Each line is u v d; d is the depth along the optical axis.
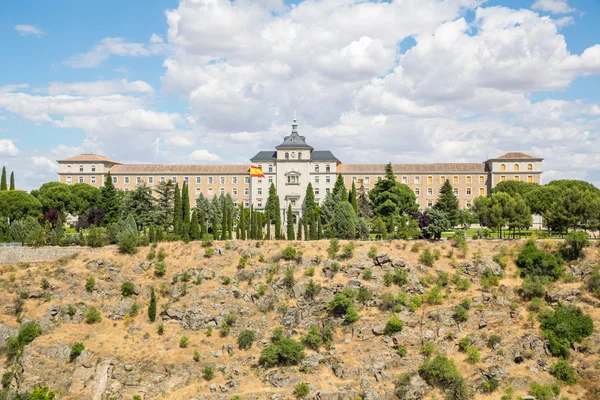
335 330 103.19
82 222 167.25
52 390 95.31
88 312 109.12
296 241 126.50
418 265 116.50
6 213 174.25
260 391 91.88
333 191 187.12
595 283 107.44
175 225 144.50
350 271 114.19
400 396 89.00
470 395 89.44
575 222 131.62
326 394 88.75
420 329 102.19
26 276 116.81
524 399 87.88
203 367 97.81
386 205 168.25
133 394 94.06
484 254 120.81
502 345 98.44
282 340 98.50
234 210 188.38
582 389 89.94
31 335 102.88
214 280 116.00
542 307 104.81
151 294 110.69
